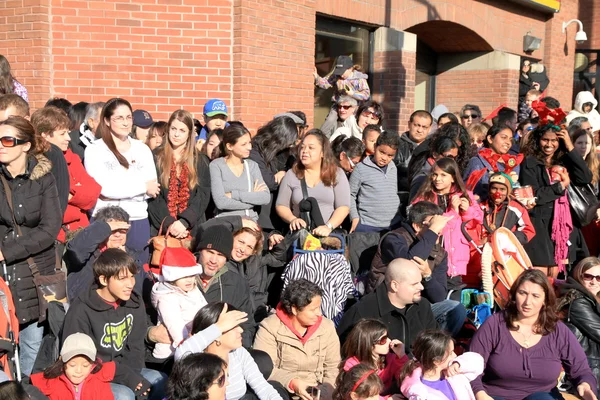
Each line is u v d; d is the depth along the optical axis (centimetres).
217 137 643
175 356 392
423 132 772
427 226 527
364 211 654
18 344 432
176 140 544
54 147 461
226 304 412
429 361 423
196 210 549
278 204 598
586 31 1599
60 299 430
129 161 524
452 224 568
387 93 1077
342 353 476
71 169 489
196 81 777
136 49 760
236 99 789
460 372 426
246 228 503
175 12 764
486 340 463
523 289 451
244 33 781
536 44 1382
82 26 748
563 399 457
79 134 596
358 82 865
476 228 586
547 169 684
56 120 478
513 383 461
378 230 647
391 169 664
